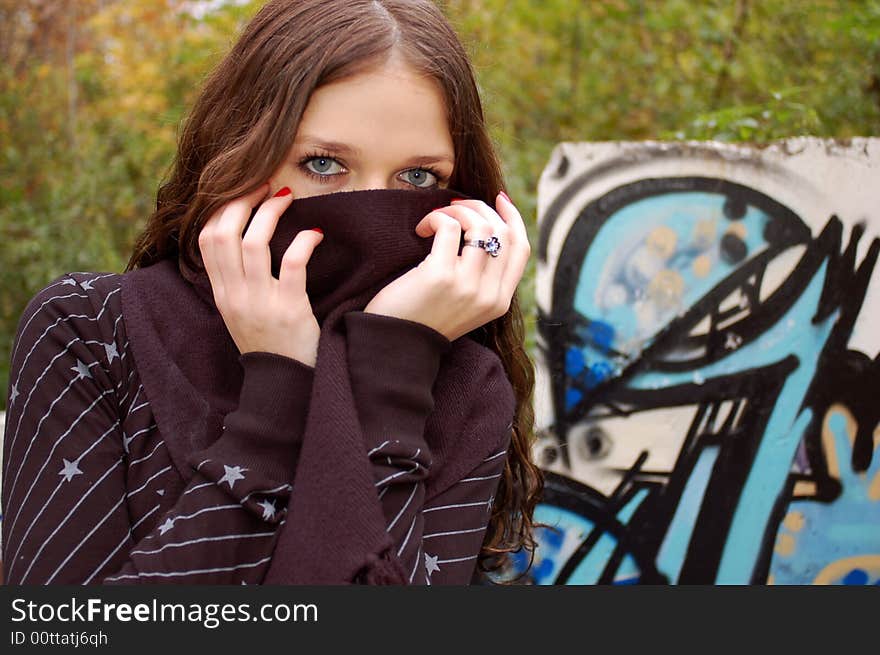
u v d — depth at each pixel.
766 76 3.24
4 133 4.35
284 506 0.96
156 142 4.25
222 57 1.24
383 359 1.01
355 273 1.07
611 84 4.01
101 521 0.96
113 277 1.10
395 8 1.07
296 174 1.06
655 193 2.10
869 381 2.00
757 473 2.05
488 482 1.10
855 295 2.01
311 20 1.04
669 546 2.08
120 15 4.62
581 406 2.12
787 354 2.04
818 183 2.02
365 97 1.03
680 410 2.09
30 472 0.97
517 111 4.24
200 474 0.94
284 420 0.97
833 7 3.02
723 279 2.07
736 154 2.06
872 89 2.89
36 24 4.83
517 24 4.18
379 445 0.97
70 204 4.20
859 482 2.01
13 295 4.09
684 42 3.70
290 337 1.01
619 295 2.11
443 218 1.07
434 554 1.04
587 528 2.11
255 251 1.01
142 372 1.02
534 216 3.52
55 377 1.00
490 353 1.16
